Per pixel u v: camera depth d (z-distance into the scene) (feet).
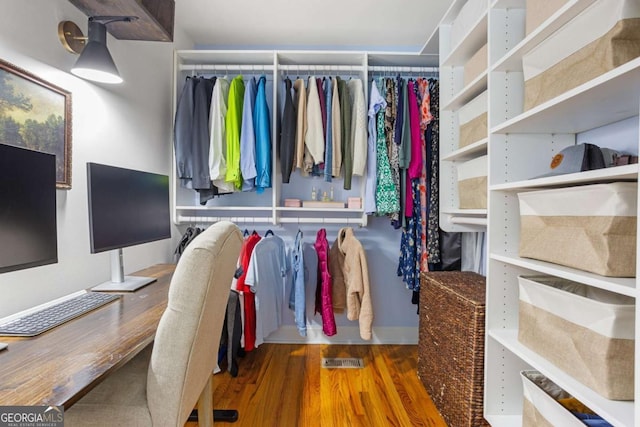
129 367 3.68
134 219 5.17
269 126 7.84
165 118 7.72
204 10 7.48
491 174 4.73
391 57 8.23
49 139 4.46
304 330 7.54
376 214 8.13
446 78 7.11
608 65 3.03
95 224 4.35
